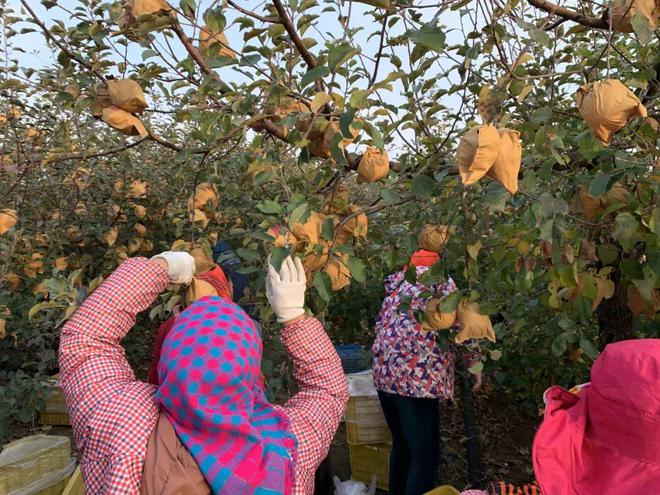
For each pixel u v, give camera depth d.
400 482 2.74
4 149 2.80
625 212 1.57
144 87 1.88
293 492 1.11
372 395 3.07
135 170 4.27
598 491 1.16
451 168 1.62
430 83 1.89
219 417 1.03
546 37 1.28
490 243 1.87
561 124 1.88
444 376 2.51
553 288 1.74
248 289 2.16
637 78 1.63
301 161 1.60
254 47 1.57
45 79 2.66
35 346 3.89
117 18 1.78
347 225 1.79
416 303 2.51
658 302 1.80
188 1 1.47
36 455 2.63
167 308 1.80
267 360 2.30
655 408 1.10
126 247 4.07
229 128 1.70
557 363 3.27
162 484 1.01
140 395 1.14
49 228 3.69
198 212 2.04
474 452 3.07
